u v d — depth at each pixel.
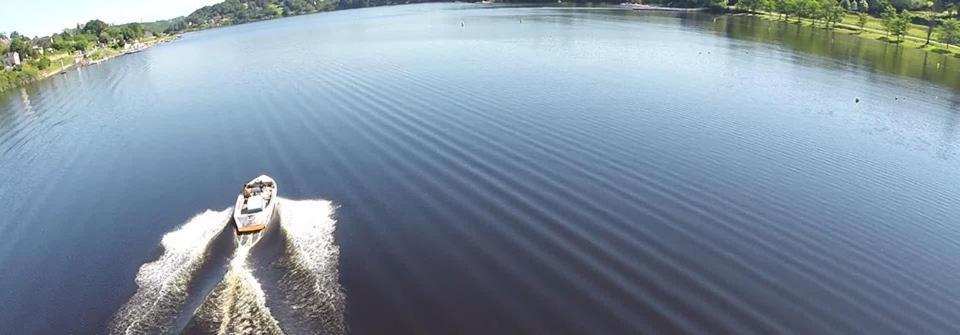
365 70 101.12
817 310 33.22
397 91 81.69
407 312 33.19
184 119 77.50
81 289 37.19
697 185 48.78
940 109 76.50
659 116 68.38
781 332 31.30
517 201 45.84
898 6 170.62
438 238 40.94
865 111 74.81
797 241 40.38
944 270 37.53
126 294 36.00
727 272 36.53
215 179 54.38
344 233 41.88
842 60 111.75
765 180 50.19
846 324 32.12
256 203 42.78
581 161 53.69
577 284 35.34
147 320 32.38
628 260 37.72
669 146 58.00
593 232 41.09
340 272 36.91
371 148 58.72
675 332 31.16
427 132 62.47
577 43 132.38
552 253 38.62
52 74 146.62
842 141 61.88
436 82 86.94
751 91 83.62
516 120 65.88
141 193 52.31
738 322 32.00
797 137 62.34
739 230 41.56
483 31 163.75
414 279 36.25
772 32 154.88
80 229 45.94
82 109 92.12
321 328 31.33
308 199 47.72
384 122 66.88
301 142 62.28
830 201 46.59
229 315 31.34
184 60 149.75
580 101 74.69
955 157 58.38
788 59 112.06
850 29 155.25
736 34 150.62
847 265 37.66
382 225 42.91
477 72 94.94
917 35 139.12
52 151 68.19
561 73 94.00
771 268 37.06
